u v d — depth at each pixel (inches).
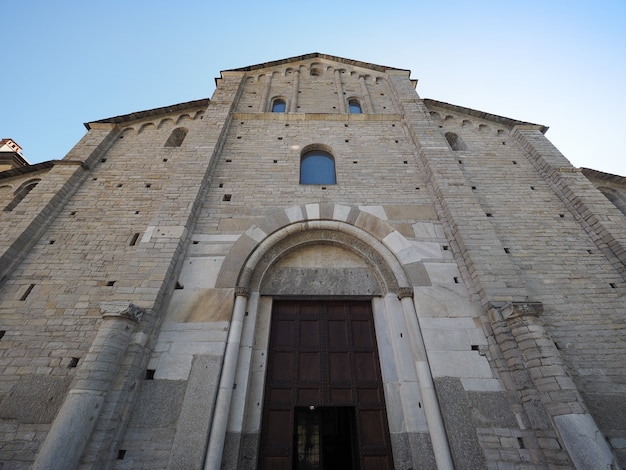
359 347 317.4
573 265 348.2
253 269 338.6
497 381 264.8
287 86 634.2
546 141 501.7
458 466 229.1
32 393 263.6
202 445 230.7
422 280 323.9
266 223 370.3
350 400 288.7
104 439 221.6
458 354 277.9
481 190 430.6
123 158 495.8
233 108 553.6
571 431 216.7
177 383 259.1
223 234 360.8
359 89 637.3
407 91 599.8
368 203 399.9
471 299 311.0
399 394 284.5
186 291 311.7
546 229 385.1
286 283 346.6
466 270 328.5
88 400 224.8
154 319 282.4
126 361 254.2
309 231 377.1
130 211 414.3
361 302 346.0
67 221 399.5
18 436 244.7
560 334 293.7
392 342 308.8
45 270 347.6
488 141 529.7
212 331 286.2
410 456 255.6
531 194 429.4
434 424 249.6
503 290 298.4
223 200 398.6
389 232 364.8
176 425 241.1
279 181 424.8
